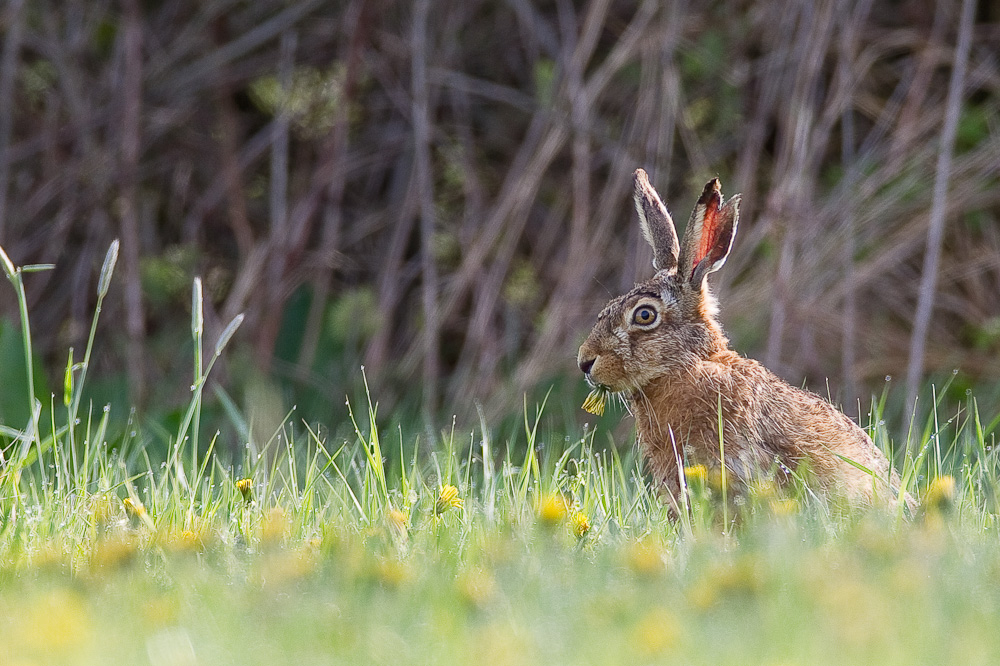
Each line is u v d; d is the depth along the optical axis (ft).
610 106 43.98
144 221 46.85
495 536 18.49
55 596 15.21
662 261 25.43
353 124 46.32
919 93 41.50
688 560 16.87
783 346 39.22
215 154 47.34
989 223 40.78
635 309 23.49
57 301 46.26
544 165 41.57
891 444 27.17
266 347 42.42
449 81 44.88
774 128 42.93
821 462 21.80
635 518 21.63
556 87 42.50
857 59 42.50
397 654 13.28
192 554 17.81
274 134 44.88
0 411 29.43
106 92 46.62
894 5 43.65
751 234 39.11
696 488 20.83
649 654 12.99
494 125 46.06
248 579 16.44
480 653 13.02
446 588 15.55
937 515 19.04
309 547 18.22
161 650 13.05
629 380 23.54
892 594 14.87
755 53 42.93
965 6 39.60
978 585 15.33
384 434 32.22
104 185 45.47
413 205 43.27
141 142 46.78
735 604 14.60
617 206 42.22
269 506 22.38
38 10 46.57
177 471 23.07
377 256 45.09
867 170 40.86
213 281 46.70
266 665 12.94
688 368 23.00
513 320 42.91
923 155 40.57
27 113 46.85
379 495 22.18
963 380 38.37
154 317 46.37
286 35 46.37
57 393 42.11
